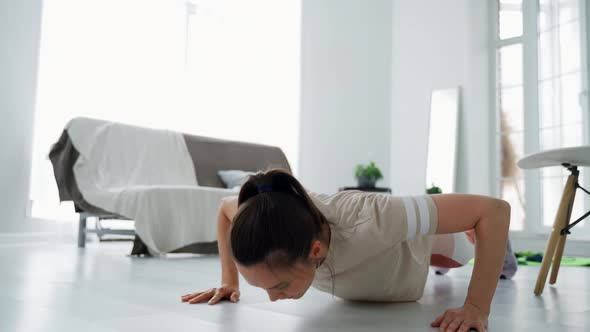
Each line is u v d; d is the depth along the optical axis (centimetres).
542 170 430
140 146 398
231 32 540
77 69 440
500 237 110
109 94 459
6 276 188
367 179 483
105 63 457
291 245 94
